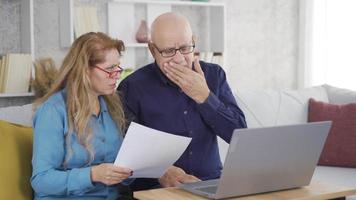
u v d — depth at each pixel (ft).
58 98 6.27
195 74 6.62
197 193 5.43
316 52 14.10
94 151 6.23
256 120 10.60
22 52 10.71
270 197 5.37
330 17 13.70
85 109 6.17
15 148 6.45
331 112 10.66
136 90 7.36
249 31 14.20
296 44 14.70
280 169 5.49
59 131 6.09
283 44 14.66
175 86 7.28
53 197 6.07
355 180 9.31
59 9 11.16
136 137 5.49
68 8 10.79
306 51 14.33
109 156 6.41
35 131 6.11
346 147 10.26
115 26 12.16
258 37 14.35
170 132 7.23
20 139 6.61
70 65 6.31
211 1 13.53
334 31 13.61
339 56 13.51
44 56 11.24
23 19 10.57
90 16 11.16
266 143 5.23
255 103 10.75
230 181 5.20
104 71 6.26
